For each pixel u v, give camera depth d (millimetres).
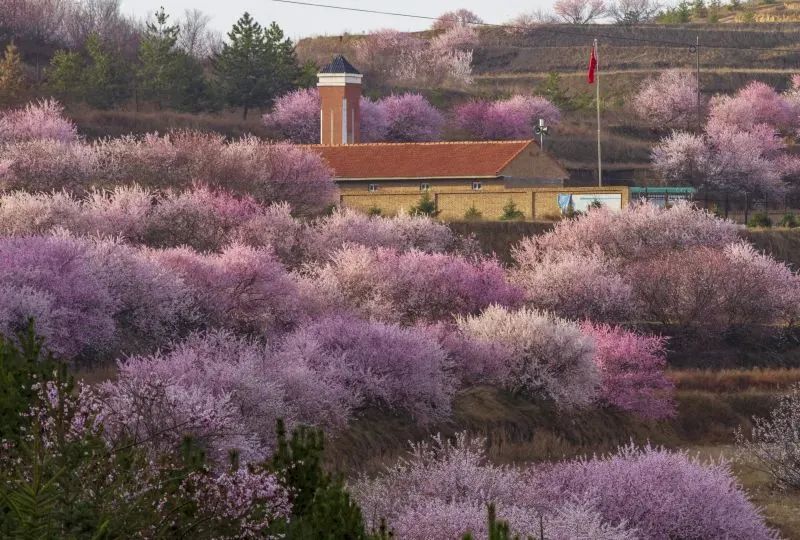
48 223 122938
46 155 163750
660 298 141375
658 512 59688
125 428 39562
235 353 86812
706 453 99875
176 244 131375
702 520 59938
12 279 89062
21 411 30172
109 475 26297
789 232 180750
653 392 111188
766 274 144625
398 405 93250
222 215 135375
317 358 91000
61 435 27594
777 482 82125
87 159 165125
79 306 90375
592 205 181125
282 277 109938
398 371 93312
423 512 51250
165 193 152625
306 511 30688
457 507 51812
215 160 167750
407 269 122688
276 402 73750
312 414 81375
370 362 93062
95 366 88875
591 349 106375
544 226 173000
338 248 137750
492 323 109125
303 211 175500
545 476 62906
